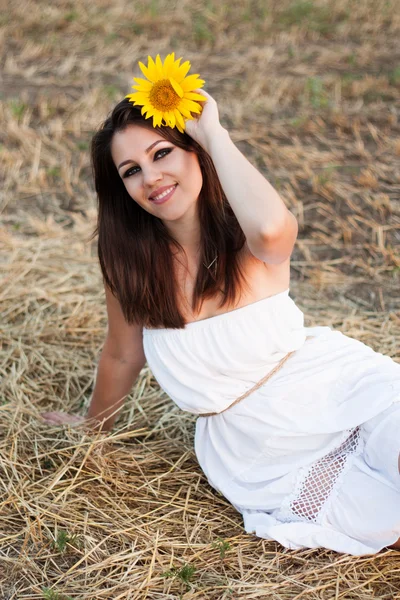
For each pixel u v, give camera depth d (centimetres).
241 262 266
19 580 255
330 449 264
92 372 385
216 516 288
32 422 331
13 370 372
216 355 271
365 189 549
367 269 470
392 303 441
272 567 260
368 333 405
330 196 545
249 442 278
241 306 269
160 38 842
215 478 289
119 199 271
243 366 270
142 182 256
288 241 249
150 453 318
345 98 701
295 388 270
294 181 559
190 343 272
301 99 696
